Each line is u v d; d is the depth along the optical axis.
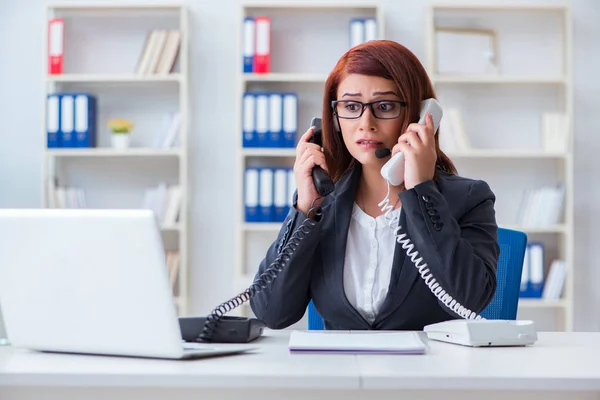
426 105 1.85
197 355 1.31
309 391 1.18
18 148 4.54
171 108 4.54
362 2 4.33
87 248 1.30
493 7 4.35
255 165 4.53
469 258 1.69
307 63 4.52
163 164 4.57
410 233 1.72
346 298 1.82
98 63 4.54
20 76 4.54
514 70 4.50
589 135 4.50
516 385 1.13
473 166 4.53
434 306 1.79
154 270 1.27
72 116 4.34
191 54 4.51
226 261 4.51
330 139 1.96
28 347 1.39
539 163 4.52
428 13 4.31
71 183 4.55
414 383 1.14
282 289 1.82
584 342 1.55
